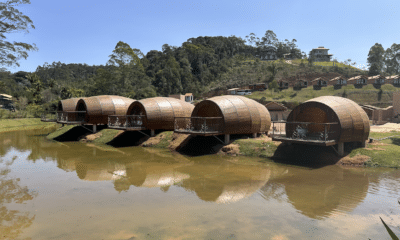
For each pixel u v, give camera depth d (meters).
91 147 26.61
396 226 8.62
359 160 16.95
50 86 86.00
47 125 54.66
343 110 17.80
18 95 86.44
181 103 30.52
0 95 96.94
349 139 17.78
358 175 14.79
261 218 9.29
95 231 8.40
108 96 35.75
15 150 25.05
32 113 65.19
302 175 14.97
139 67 102.62
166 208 10.30
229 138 22.61
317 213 9.72
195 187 13.04
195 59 146.38
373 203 10.67
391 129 30.67
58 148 26.12
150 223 8.95
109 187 13.26
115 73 88.19
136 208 10.34
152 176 15.26
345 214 9.62
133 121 30.22
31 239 7.95
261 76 109.44
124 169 17.09
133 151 23.77
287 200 11.08
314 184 13.30
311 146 19.33
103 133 32.28
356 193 11.88
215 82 119.44
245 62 141.25
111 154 22.48
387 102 73.94
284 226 8.65
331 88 86.44
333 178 14.30
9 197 11.88
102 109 33.44
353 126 17.61
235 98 23.78
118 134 30.59
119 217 9.49
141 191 12.54
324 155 18.11
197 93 114.56
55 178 15.15
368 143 19.66
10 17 36.75
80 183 14.06
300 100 77.88
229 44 178.00
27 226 8.85
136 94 82.19
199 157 20.36
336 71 111.19
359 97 78.00
